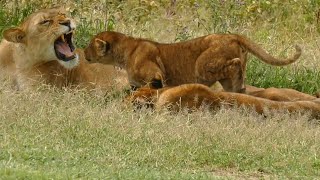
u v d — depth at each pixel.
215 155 12.82
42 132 13.16
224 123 13.90
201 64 15.35
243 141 13.22
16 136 12.89
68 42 15.22
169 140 13.17
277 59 15.23
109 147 12.84
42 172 11.23
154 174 11.70
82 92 15.00
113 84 15.72
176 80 15.60
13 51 15.38
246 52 15.59
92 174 11.47
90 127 13.37
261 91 15.91
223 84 15.47
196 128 13.56
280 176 12.29
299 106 15.00
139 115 14.12
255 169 12.57
